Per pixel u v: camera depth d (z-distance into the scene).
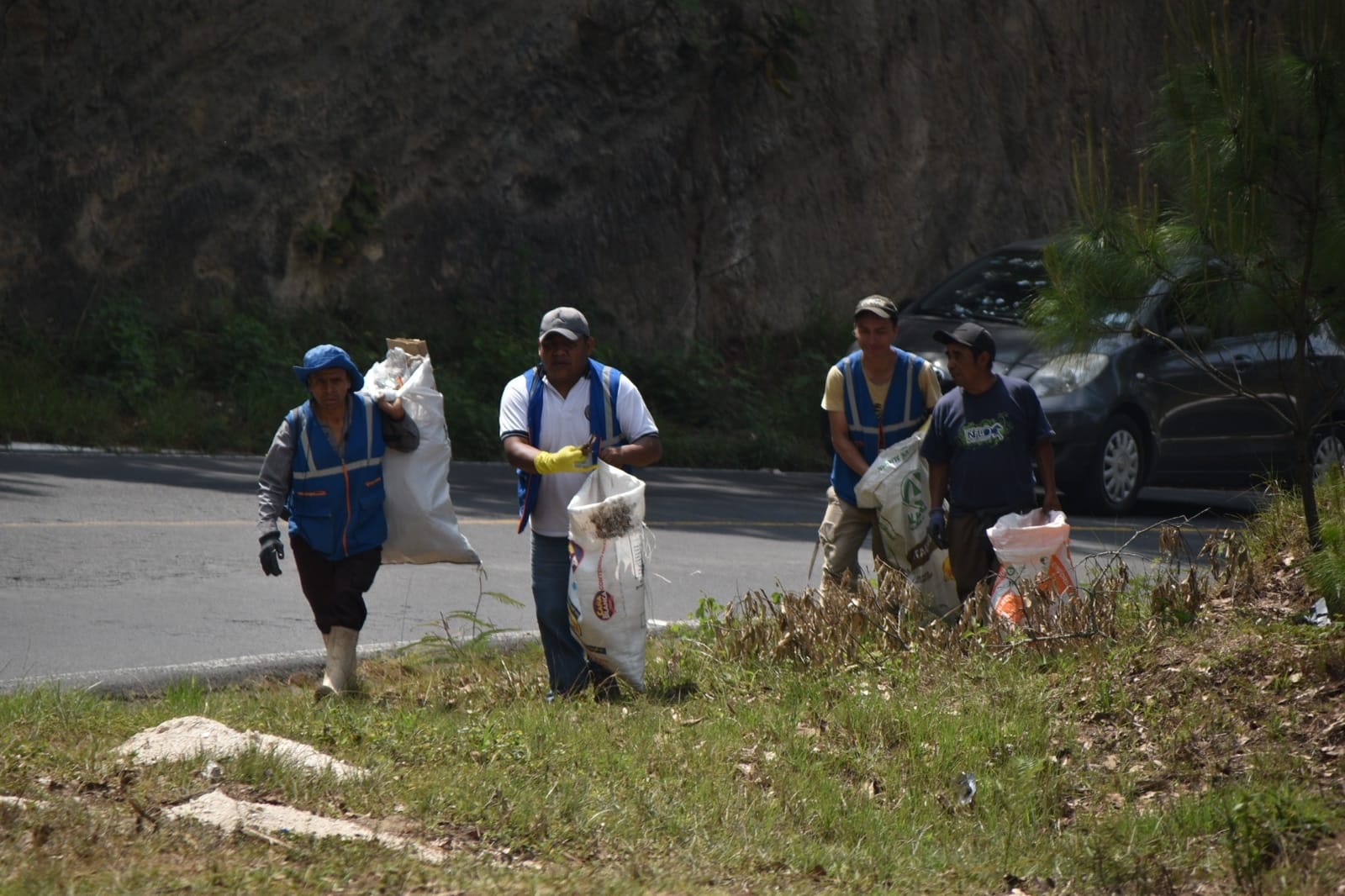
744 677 22.19
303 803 14.80
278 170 63.62
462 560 22.72
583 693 21.45
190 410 53.69
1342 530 23.33
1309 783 16.81
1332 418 47.84
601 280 71.00
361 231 65.50
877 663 22.19
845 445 25.27
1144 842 15.80
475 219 68.06
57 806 13.72
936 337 24.38
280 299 63.56
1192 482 46.03
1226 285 23.39
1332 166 22.34
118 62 60.22
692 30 73.06
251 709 19.64
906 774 18.03
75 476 41.94
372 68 65.94
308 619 26.42
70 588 27.61
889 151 79.94
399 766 16.66
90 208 59.47
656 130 72.50
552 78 70.25
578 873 13.26
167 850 12.85
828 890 13.89
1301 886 14.27
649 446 22.00
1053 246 24.23
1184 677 19.89
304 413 21.77
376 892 12.19
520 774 16.50
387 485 22.14
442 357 64.94
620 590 21.45
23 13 58.03
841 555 25.75
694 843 14.95
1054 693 20.28
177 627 25.20
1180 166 23.08
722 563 34.53
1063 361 25.30
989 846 16.14
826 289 77.75
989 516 24.56
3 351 55.50
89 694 19.27
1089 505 43.53
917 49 81.00
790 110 76.56
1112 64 89.19
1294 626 21.25
